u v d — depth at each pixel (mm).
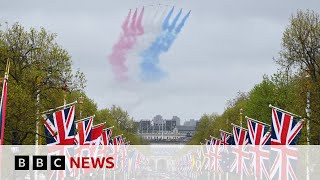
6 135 164000
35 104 166375
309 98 179250
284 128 150250
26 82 176750
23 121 157250
